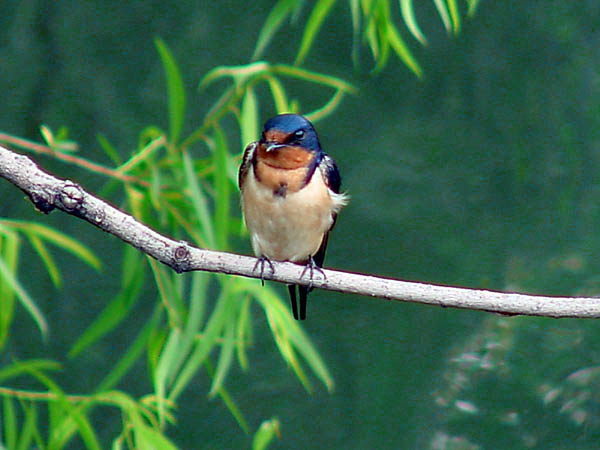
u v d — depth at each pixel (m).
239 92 8.37
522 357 14.67
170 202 8.69
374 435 14.34
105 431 13.68
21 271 14.12
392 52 15.74
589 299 6.04
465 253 15.06
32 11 14.69
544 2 16.42
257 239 7.78
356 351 14.72
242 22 15.17
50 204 5.49
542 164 15.83
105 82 14.59
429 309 15.03
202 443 13.88
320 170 7.61
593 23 16.44
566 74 16.20
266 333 14.16
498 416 14.47
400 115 15.67
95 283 14.28
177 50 14.83
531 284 14.78
